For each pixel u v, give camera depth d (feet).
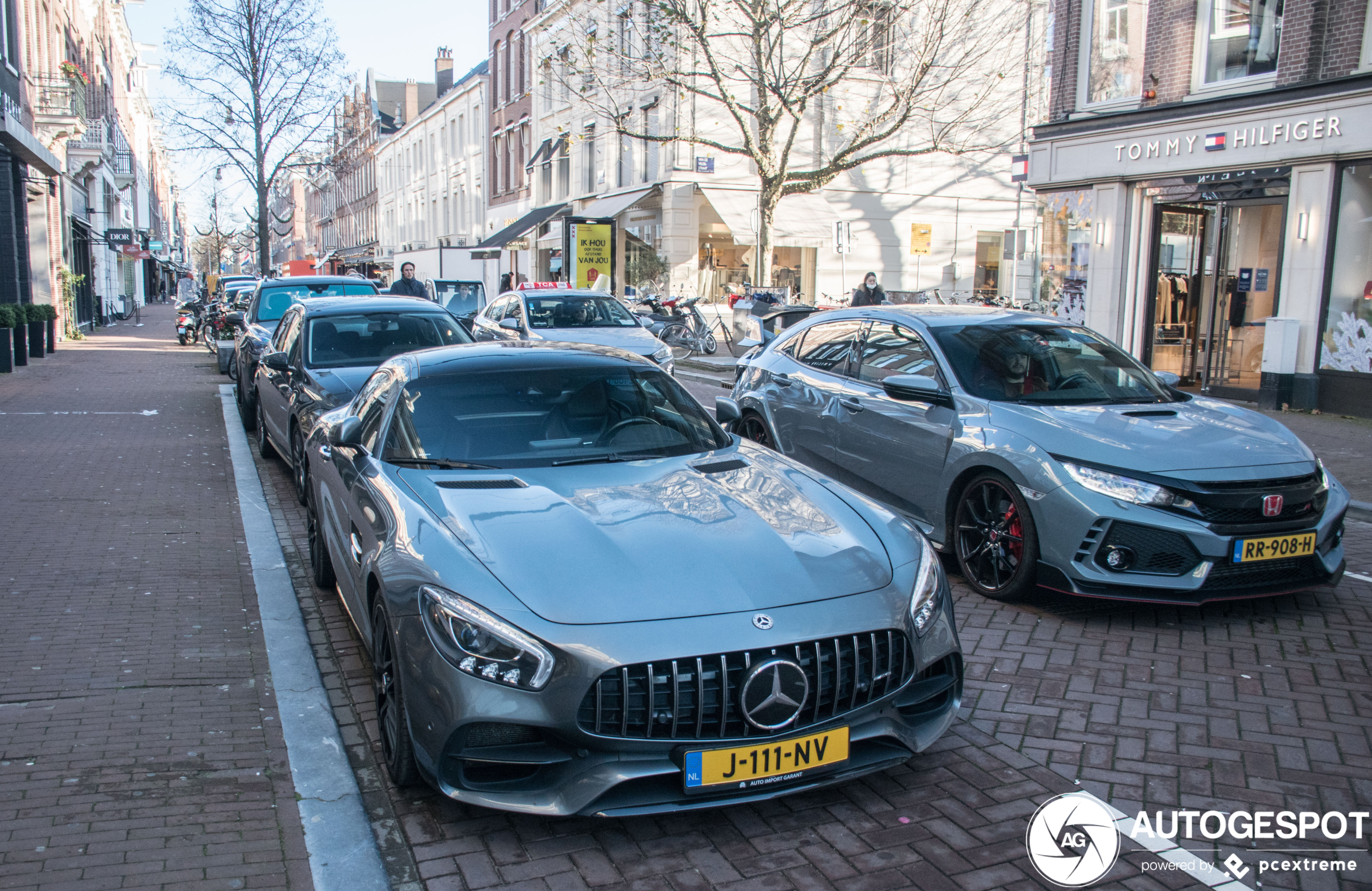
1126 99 49.19
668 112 82.84
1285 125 41.27
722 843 10.01
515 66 128.47
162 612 16.88
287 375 26.45
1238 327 45.70
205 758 11.69
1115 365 19.85
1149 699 13.47
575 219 82.38
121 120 169.27
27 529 21.95
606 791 9.30
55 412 40.50
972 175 91.61
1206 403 18.94
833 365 22.52
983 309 22.15
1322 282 40.50
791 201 84.58
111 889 9.03
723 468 13.24
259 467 30.32
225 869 9.41
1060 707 13.25
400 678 10.31
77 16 109.60
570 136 81.00
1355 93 38.50
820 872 9.48
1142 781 11.26
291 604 17.15
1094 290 50.75
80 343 87.10
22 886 9.02
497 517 11.17
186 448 33.12
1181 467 15.62
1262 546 15.55
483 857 9.72
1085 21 50.80
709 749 9.45
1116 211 49.21
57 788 10.87
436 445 13.42
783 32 63.57
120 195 152.15
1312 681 14.07
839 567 10.64
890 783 11.24
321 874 9.35
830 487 12.97
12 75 73.56
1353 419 39.11
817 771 9.83
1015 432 17.08
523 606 9.71
